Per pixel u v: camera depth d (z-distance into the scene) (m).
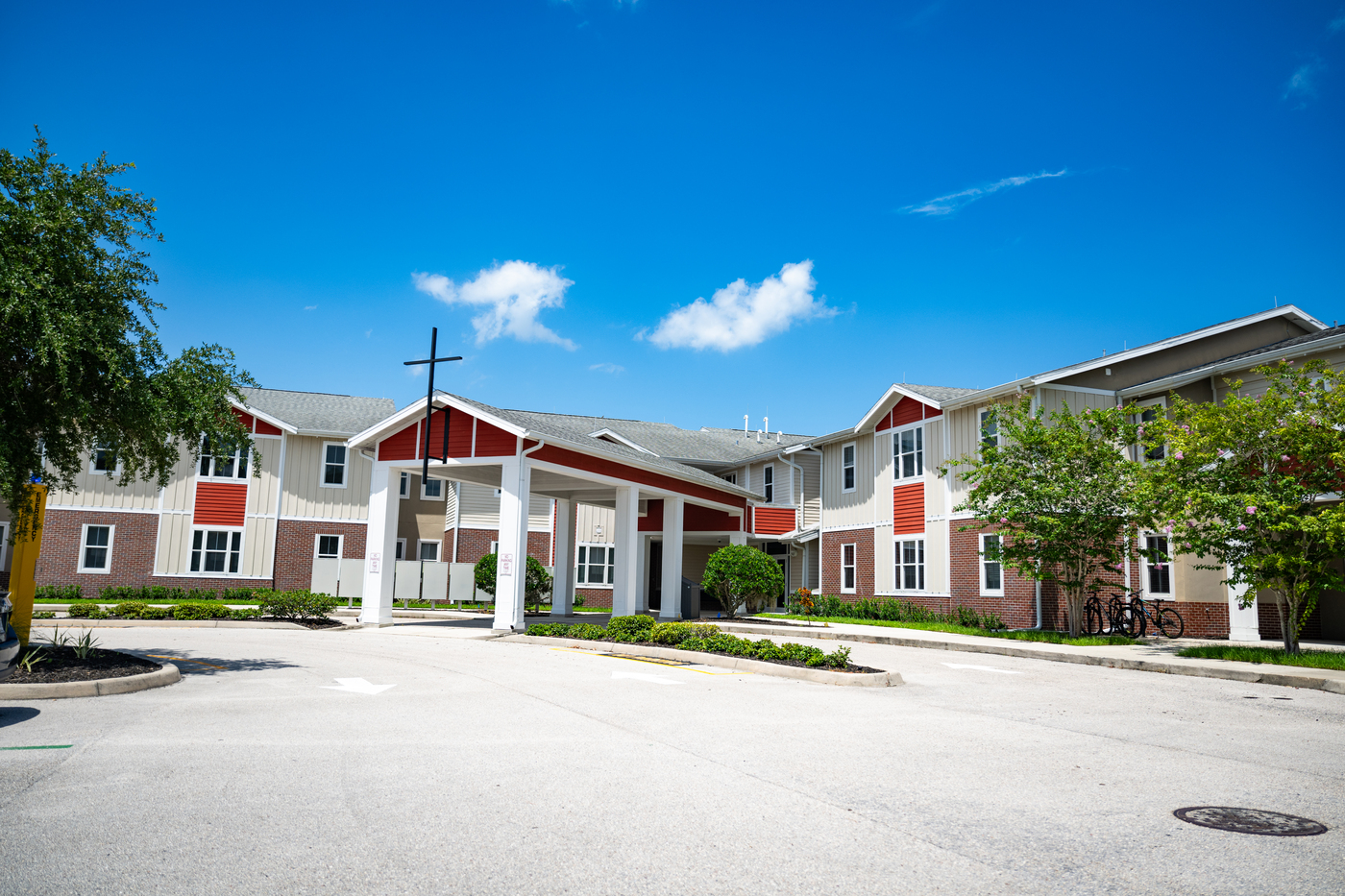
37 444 12.09
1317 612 21.08
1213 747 8.07
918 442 28.75
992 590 25.36
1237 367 21.91
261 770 6.56
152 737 7.69
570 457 23.73
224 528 33.59
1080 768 7.09
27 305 9.84
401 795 5.95
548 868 4.60
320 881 4.36
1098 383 24.28
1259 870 4.71
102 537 32.69
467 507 36.62
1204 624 20.89
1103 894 4.34
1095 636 20.78
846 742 8.02
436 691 10.99
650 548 42.91
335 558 34.31
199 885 4.27
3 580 13.27
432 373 22.27
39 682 9.93
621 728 8.61
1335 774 7.00
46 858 4.60
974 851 4.97
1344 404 14.88
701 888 4.35
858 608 30.23
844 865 4.71
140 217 11.86
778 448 36.44
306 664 13.87
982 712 10.06
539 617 30.11
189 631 20.19
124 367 11.27
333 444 35.19
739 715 9.45
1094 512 19.72
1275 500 14.85
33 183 10.88
